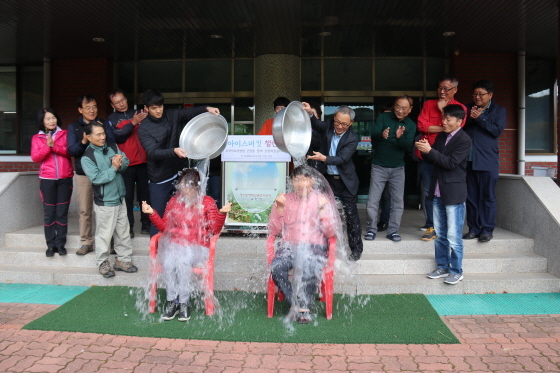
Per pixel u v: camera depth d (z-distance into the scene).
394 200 5.01
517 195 5.33
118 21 6.30
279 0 5.59
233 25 6.49
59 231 4.95
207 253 3.98
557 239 4.59
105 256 4.56
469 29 6.67
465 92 7.99
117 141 5.04
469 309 4.08
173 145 4.55
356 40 7.23
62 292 4.51
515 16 6.09
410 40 7.23
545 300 4.30
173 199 4.03
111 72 8.38
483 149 4.91
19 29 6.61
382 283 4.41
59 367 3.07
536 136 8.37
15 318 3.89
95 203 4.49
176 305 3.85
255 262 4.67
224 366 3.09
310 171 4.05
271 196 5.00
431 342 3.43
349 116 4.40
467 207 5.12
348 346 3.38
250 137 5.01
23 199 5.67
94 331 3.59
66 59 8.23
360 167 8.33
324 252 3.87
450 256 4.56
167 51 7.86
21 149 8.73
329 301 3.82
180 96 8.48
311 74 8.30
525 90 8.27
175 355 3.24
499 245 5.00
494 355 3.25
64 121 8.26
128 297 4.30
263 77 8.05
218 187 5.71
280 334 3.55
